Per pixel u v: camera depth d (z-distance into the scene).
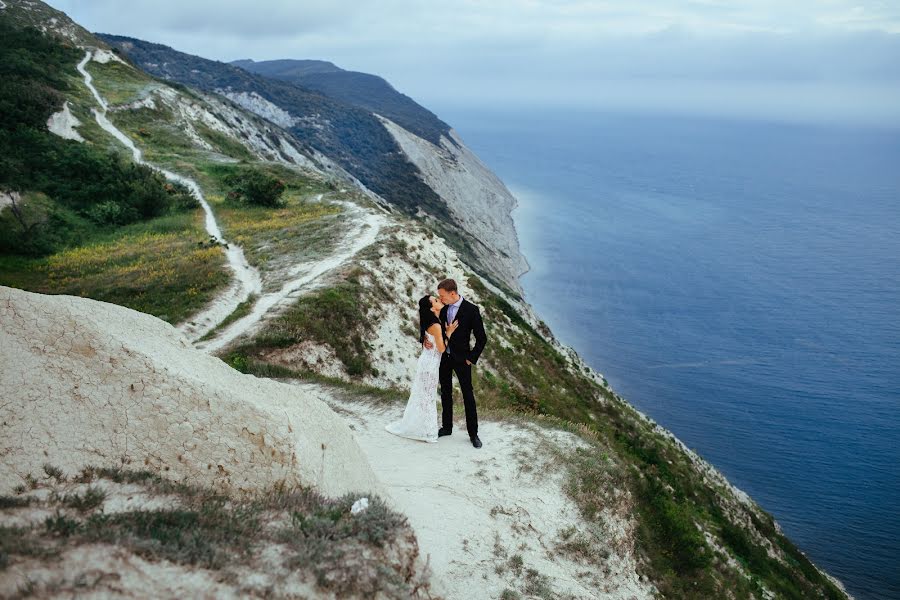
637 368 88.75
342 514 5.11
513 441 10.37
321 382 14.84
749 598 11.55
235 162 62.75
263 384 6.38
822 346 101.62
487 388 26.00
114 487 4.70
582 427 12.80
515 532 7.97
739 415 77.00
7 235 33.94
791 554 29.75
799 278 144.62
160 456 5.22
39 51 76.94
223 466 5.35
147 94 77.50
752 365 92.50
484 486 8.77
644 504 11.49
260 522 4.64
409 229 37.88
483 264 105.31
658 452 33.22
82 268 30.61
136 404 5.22
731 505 30.19
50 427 4.88
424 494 8.17
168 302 23.59
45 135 49.72
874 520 55.88
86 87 73.38
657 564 10.16
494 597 6.60
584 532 8.83
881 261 165.25
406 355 24.81
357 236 34.50
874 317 117.44
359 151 158.88
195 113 83.75
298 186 55.28
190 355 6.16
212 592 3.46
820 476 63.75
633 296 120.94
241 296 25.23
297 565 4.07
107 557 3.41
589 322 104.62
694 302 120.25
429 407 9.81
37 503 4.16
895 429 74.50
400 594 4.34
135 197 43.94
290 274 27.94
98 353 5.22
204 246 33.41
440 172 164.75
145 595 3.23
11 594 2.88
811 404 80.75
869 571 48.59
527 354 35.22
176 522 4.19
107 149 56.38
